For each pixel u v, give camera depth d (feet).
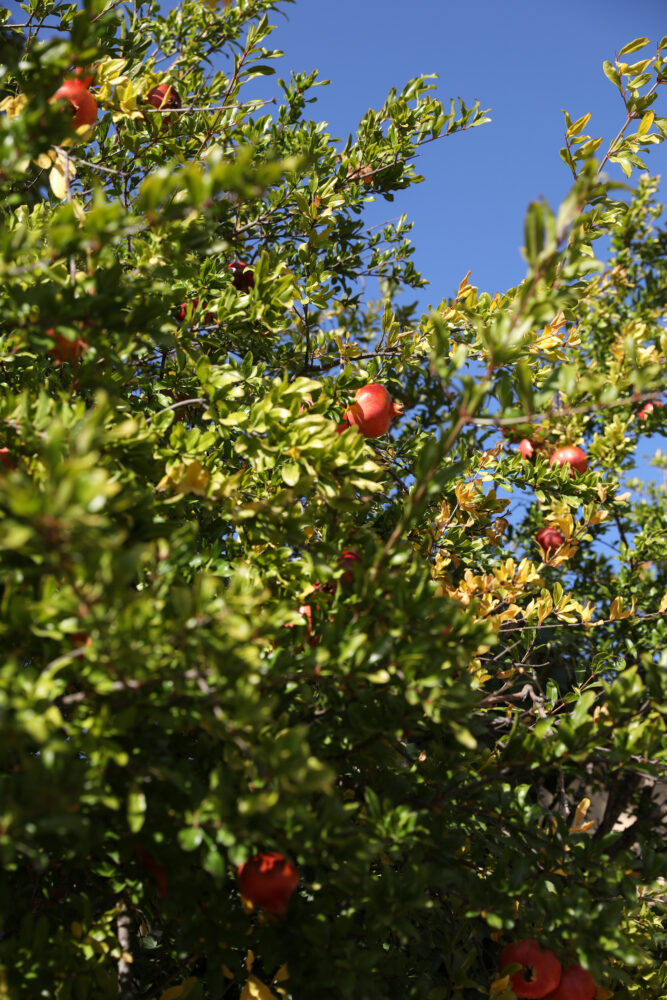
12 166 5.36
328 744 6.97
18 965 5.95
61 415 6.23
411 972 8.55
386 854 7.82
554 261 6.00
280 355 11.43
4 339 7.71
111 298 5.76
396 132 12.27
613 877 7.00
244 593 5.96
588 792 15.46
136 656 4.77
